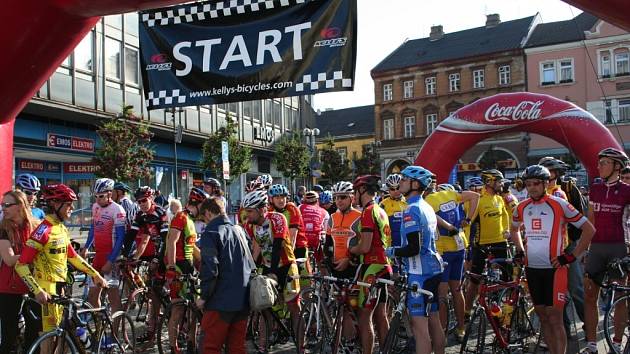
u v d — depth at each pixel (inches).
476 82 1781.5
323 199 385.1
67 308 174.7
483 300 214.4
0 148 253.1
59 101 725.3
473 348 216.8
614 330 208.7
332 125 2393.0
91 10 197.2
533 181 196.7
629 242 243.3
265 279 171.6
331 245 247.8
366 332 212.5
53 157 813.2
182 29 250.1
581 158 432.8
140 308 270.4
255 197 229.5
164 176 1005.2
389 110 1951.3
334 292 229.6
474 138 459.2
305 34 234.2
